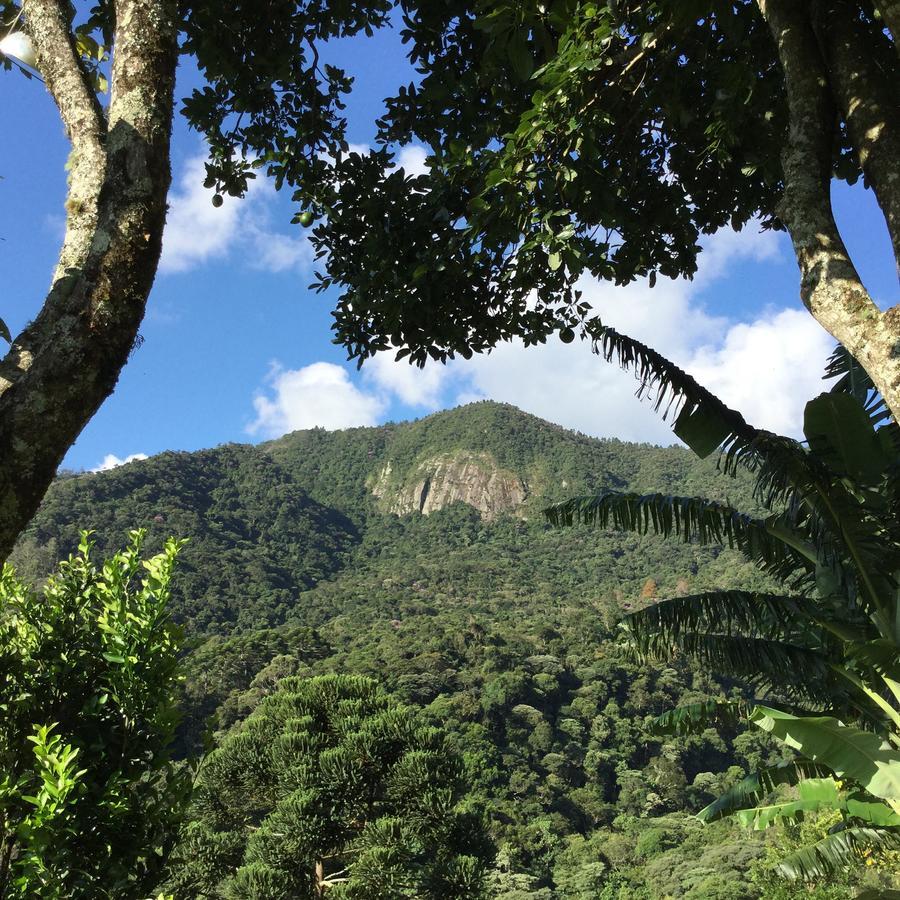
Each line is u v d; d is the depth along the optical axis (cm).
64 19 243
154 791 351
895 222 283
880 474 512
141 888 331
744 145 485
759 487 513
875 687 534
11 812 321
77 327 181
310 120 515
